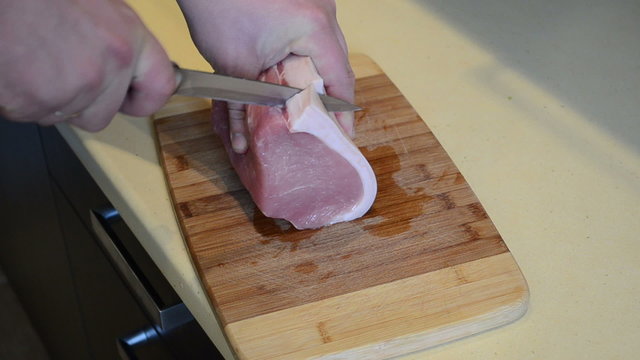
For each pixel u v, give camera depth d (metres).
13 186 1.29
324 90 0.94
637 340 0.82
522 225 0.91
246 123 0.91
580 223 0.91
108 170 0.97
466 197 0.93
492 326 0.84
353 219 0.92
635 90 1.04
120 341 1.14
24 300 1.66
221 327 0.85
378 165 0.96
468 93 1.05
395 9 1.18
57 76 0.72
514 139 1.00
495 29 1.14
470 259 0.88
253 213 0.93
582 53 1.09
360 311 0.84
